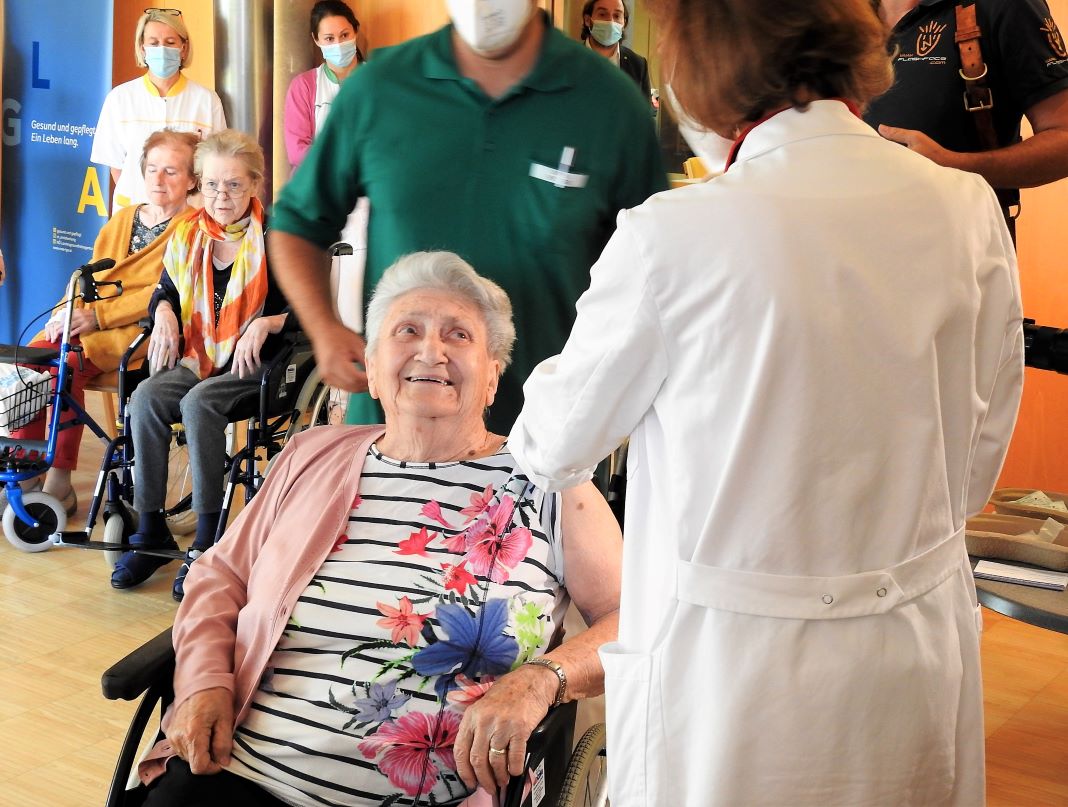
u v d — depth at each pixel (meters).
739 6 1.14
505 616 1.72
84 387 4.14
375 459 1.86
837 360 1.09
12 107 5.68
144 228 4.31
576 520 1.79
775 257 1.09
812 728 1.11
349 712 1.68
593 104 2.07
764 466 1.11
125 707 2.89
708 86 1.18
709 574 1.14
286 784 1.69
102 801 2.47
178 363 3.71
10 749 2.66
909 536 1.13
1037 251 4.19
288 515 1.85
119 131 5.19
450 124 2.07
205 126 5.18
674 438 1.16
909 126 2.85
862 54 1.16
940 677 1.15
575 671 1.63
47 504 3.86
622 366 1.16
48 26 5.51
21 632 3.29
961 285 1.13
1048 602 1.87
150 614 3.47
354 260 4.50
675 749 1.17
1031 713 2.96
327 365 2.17
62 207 5.61
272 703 1.71
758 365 1.09
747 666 1.12
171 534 3.79
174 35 5.04
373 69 2.13
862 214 1.11
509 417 2.15
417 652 1.70
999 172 2.64
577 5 3.58
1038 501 2.38
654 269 1.12
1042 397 4.23
